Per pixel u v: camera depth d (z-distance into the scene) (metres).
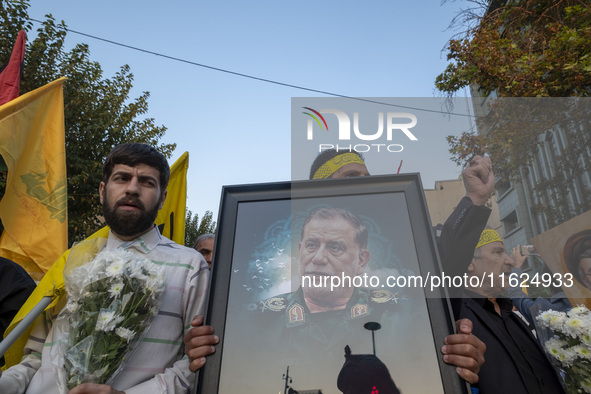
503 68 3.42
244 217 1.29
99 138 8.00
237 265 1.22
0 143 2.12
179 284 1.52
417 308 1.12
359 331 1.11
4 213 2.08
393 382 1.04
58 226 2.15
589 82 3.20
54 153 2.29
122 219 1.58
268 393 1.05
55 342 1.39
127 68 8.74
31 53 7.29
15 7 7.24
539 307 1.54
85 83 7.98
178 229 2.60
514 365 1.50
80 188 7.68
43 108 2.35
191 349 1.13
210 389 1.06
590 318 1.39
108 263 1.33
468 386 1.02
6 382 1.31
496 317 1.65
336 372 1.06
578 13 3.40
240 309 1.17
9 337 1.26
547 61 3.32
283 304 1.16
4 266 1.74
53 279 1.52
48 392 1.33
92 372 1.21
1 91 2.68
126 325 1.27
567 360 1.39
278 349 1.10
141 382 1.33
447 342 1.06
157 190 1.66
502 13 3.82
